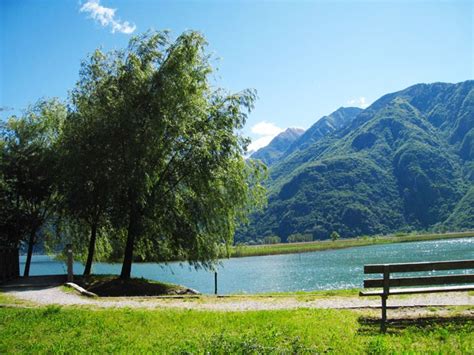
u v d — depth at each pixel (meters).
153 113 28.31
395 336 10.63
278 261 95.50
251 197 31.86
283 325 11.90
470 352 8.96
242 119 31.19
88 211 30.14
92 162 28.36
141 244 32.12
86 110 29.17
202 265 31.20
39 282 28.03
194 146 29.59
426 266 12.06
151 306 17.19
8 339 11.91
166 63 29.17
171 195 29.67
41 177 34.59
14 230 35.00
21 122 36.00
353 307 14.94
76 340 11.55
